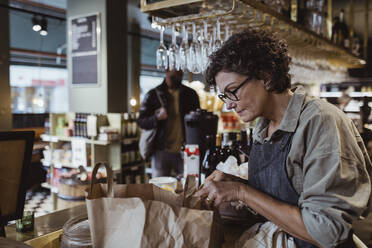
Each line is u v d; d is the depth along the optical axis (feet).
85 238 3.71
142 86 37.32
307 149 3.28
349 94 18.57
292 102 3.50
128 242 3.34
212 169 5.91
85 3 16.89
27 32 23.30
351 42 13.32
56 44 25.63
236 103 3.52
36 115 22.62
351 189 3.02
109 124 14.24
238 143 6.35
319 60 12.47
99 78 16.61
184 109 12.57
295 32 8.31
